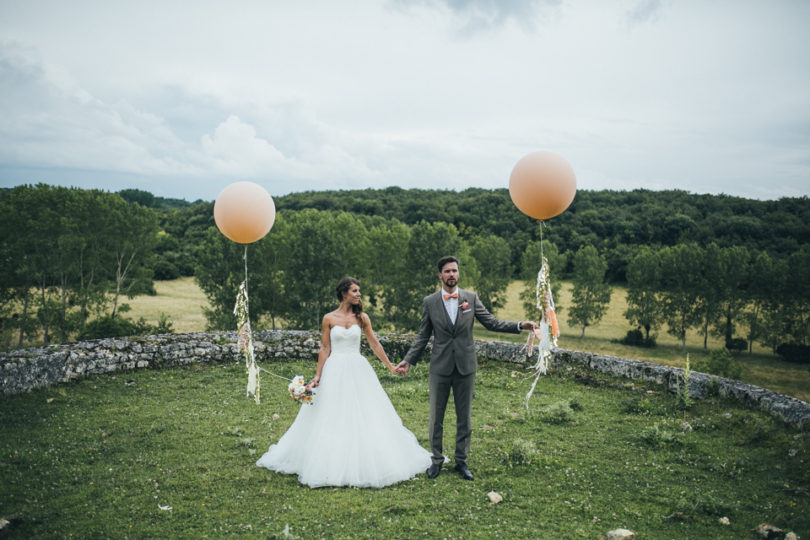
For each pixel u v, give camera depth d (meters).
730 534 4.20
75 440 6.26
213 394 8.62
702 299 49.66
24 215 34.25
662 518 4.47
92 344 9.56
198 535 4.06
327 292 41.03
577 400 8.48
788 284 46.78
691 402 7.83
